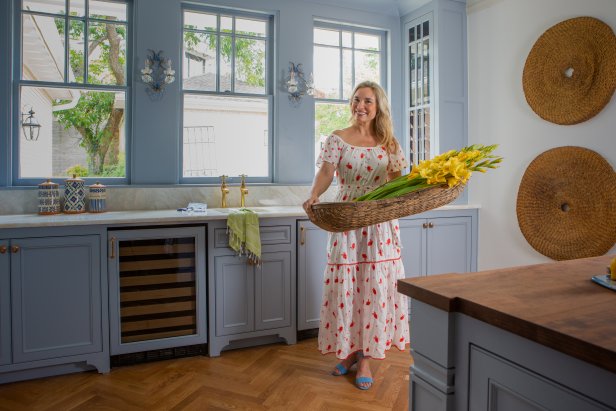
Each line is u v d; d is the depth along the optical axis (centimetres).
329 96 406
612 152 291
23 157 320
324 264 325
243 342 311
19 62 316
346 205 167
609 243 291
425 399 114
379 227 250
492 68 376
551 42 325
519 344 90
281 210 330
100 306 269
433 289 110
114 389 249
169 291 286
